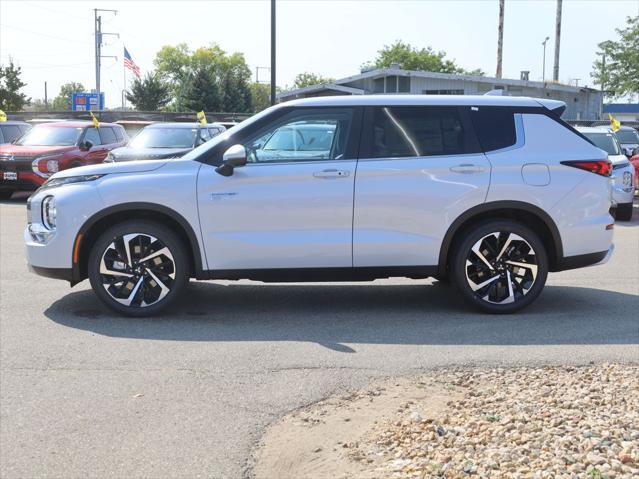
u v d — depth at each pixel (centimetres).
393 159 695
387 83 4606
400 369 544
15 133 2105
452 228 696
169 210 682
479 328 663
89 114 3812
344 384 513
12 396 493
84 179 693
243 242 686
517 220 725
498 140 709
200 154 700
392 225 693
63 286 832
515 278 712
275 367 550
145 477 381
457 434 405
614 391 469
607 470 340
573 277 909
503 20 4512
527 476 340
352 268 696
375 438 413
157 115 3969
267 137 698
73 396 493
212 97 7331
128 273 692
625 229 1434
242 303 760
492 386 497
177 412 465
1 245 1136
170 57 12719
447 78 4456
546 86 4425
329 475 373
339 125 701
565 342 618
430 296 796
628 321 689
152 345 609
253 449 412
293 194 685
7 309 725
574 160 710
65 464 395
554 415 421
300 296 795
